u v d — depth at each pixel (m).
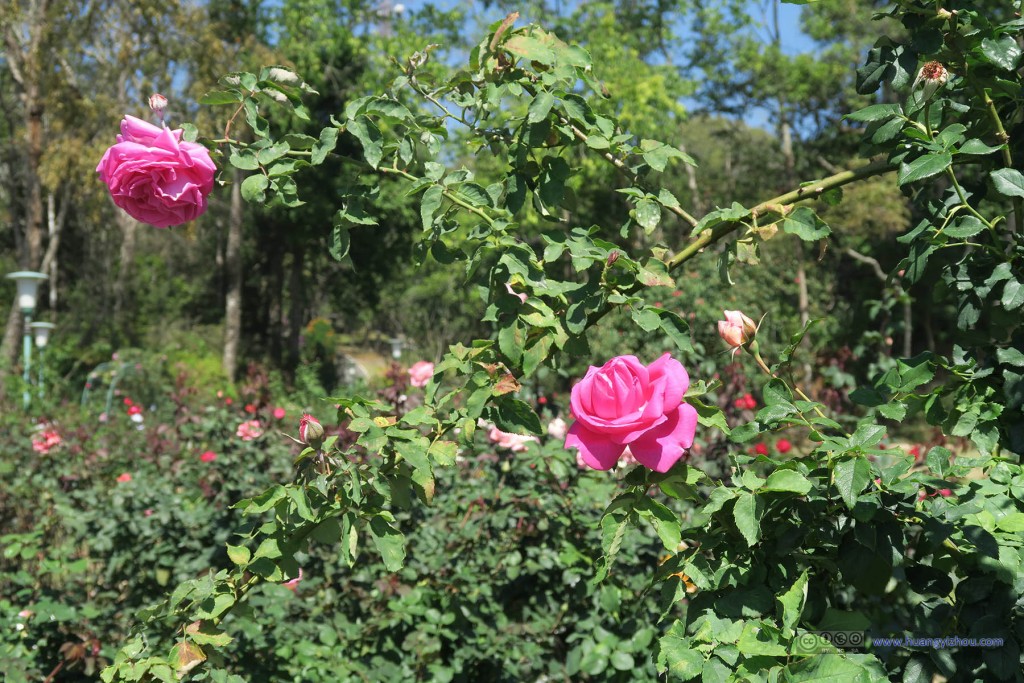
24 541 3.79
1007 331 1.68
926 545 1.45
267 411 5.14
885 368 4.78
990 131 1.59
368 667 2.95
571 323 1.54
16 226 21.61
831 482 1.38
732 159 26.09
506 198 1.71
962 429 1.49
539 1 19.36
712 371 5.93
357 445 1.57
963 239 1.54
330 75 22.02
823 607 1.44
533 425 1.56
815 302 17.81
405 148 1.78
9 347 17.47
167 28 17.64
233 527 3.61
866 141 1.58
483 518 3.33
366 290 26.98
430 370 4.29
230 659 2.79
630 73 19.02
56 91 17.89
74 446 5.45
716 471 3.35
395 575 3.19
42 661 3.13
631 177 1.74
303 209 22.48
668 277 1.54
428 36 20.48
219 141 1.78
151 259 31.47
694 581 1.45
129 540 3.65
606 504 3.37
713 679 1.18
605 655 2.76
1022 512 1.39
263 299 31.84
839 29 21.62
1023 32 1.53
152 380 14.87
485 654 3.01
